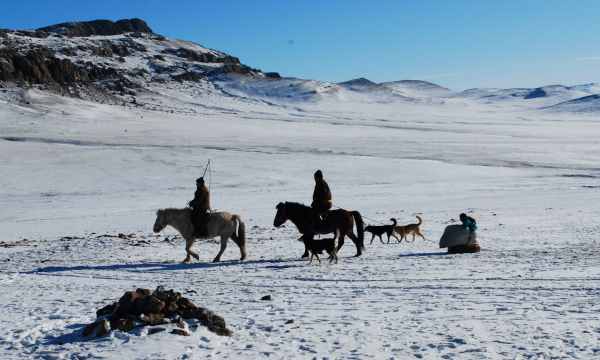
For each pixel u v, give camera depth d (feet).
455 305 21.61
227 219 40.91
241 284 29.01
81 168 162.09
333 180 152.35
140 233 67.67
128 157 183.01
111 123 302.04
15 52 460.14
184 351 15.56
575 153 221.87
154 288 28.09
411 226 54.65
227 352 15.55
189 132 283.79
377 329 17.98
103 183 141.90
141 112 374.43
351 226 40.50
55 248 51.08
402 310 20.98
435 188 133.49
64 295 26.27
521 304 21.35
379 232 54.13
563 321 18.39
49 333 17.95
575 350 15.12
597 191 118.83
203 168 166.71
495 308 20.81
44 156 180.96
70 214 94.22
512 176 161.58
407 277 29.27
